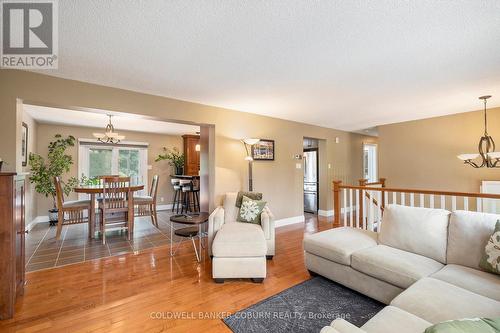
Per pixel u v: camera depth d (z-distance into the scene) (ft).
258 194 11.34
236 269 7.98
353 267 7.11
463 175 14.62
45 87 8.37
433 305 4.41
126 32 5.89
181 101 11.59
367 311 6.46
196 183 19.58
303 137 17.69
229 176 13.41
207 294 7.38
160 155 22.63
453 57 7.29
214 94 10.79
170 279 8.37
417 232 7.13
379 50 6.86
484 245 5.95
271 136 15.40
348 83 9.45
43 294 7.34
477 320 2.76
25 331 5.70
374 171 24.26
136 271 9.00
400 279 5.98
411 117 15.83
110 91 9.68
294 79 9.03
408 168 16.97
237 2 4.84
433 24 5.64
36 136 16.66
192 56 7.20
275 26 5.70
